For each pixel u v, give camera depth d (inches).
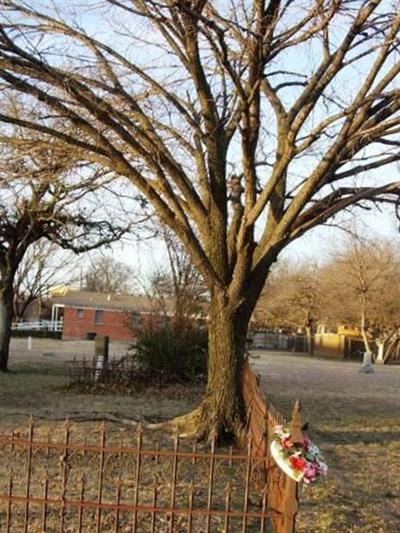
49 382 767.7
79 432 424.5
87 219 841.5
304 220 423.8
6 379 786.2
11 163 457.1
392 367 1790.1
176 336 756.6
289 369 1289.4
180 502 283.0
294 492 202.8
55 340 2224.4
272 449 207.0
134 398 647.1
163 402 626.2
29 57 362.0
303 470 199.9
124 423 469.7
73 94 371.6
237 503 286.4
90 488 297.1
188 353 753.0
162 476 323.3
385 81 377.4
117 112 394.9
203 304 800.9
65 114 382.0
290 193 440.5
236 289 412.8
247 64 396.5
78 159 438.0
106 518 259.4
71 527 247.6
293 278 2564.0
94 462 337.1
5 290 909.8
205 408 413.7
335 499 315.3
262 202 393.1
